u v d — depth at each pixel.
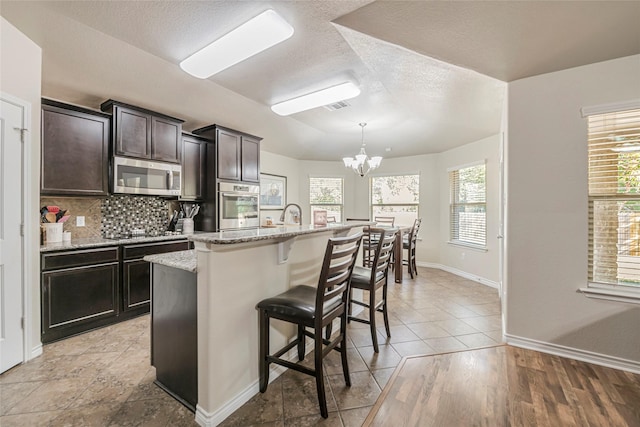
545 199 2.24
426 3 1.65
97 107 3.03
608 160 2.07
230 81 2.93
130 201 3.39
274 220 5.45
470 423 1.50
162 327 1.76
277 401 1.67
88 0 1.78
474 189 4.71
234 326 1.61
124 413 1.56
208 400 1.46
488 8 1.65
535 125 2.27
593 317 2.09
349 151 5.75
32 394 1.71
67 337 2.45
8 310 1.95
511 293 2.38
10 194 1.95
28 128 2.05
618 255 2.07
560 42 1.90
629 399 1.68
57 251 2.38
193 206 3.86
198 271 1.51
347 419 1.53
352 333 2.62
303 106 3.37
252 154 4.35
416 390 1.78
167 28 2.04
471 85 2.54
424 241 5.70
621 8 1.58
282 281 2.03
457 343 2.42
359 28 1.95
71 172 2.60
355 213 6.38
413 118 4.08
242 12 1.86
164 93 3.04
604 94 2.05
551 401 1.67
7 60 1.90
